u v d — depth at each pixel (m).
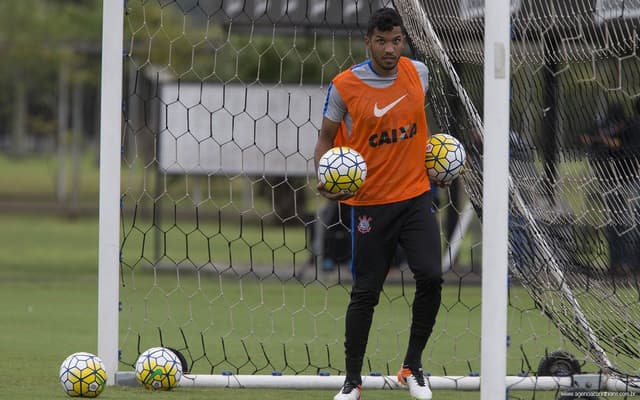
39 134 104.38
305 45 71.94
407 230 21.12
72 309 39.19
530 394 23.08
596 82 22.48
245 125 49.22
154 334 32.16
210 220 91.19
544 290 22.44
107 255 22.94
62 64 88.50
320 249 52.03
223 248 67.88
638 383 21.78
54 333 32.72
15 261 58.84
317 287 47.41
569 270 22.39
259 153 49.22
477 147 23.89
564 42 21.80
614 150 22.64
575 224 22.64
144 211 88.56
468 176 24.23
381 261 21.27
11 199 109.38
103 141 22.94
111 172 22.94
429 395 21.39
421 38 24.02
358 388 21.39
